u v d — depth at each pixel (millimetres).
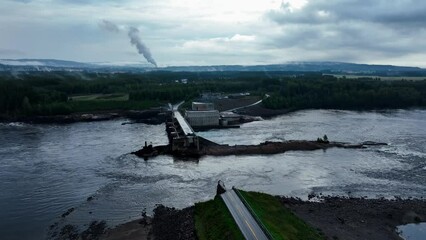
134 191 98625
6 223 80062
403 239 74562
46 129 192375
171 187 101812
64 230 76750
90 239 72688
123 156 133875
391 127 191875
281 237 64625
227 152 138000
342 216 83125
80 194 96500
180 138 140000
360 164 124750
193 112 198375
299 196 95688
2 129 192250
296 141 151000
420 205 90125
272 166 122500
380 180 108750
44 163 124312
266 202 83125
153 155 134750
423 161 128000
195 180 107812
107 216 83375
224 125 198250
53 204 90000
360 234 75188
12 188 100312
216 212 76188
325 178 110188
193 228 74062
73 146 150125
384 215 84500
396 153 139125
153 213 84500
